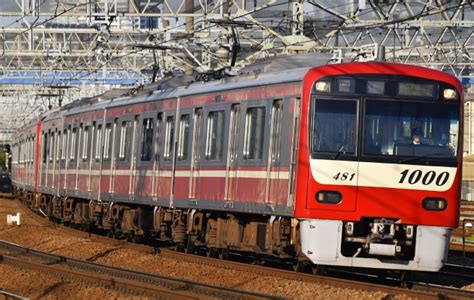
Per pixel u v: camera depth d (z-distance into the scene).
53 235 56.47
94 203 57.16
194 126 42.12
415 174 32.75
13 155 110.56
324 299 29.06
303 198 32.75
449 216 32.91
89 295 30.05
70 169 62.59
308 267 37.12
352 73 32.97
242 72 40.72
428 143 32.94
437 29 81.56
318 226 32.56
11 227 64.00
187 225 43.22
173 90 45.53
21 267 38.31
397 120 32.91
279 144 34.69
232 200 38.12
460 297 29.02
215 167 39.81
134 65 94.88
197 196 41.44
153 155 46.75
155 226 46.84
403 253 33.09
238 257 45.25
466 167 99.31
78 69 93.12
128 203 51.69
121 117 52.09
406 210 32.62
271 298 26.86
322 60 38.00
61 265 39.00
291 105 34.06
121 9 65.69
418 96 33.03
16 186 100.56
